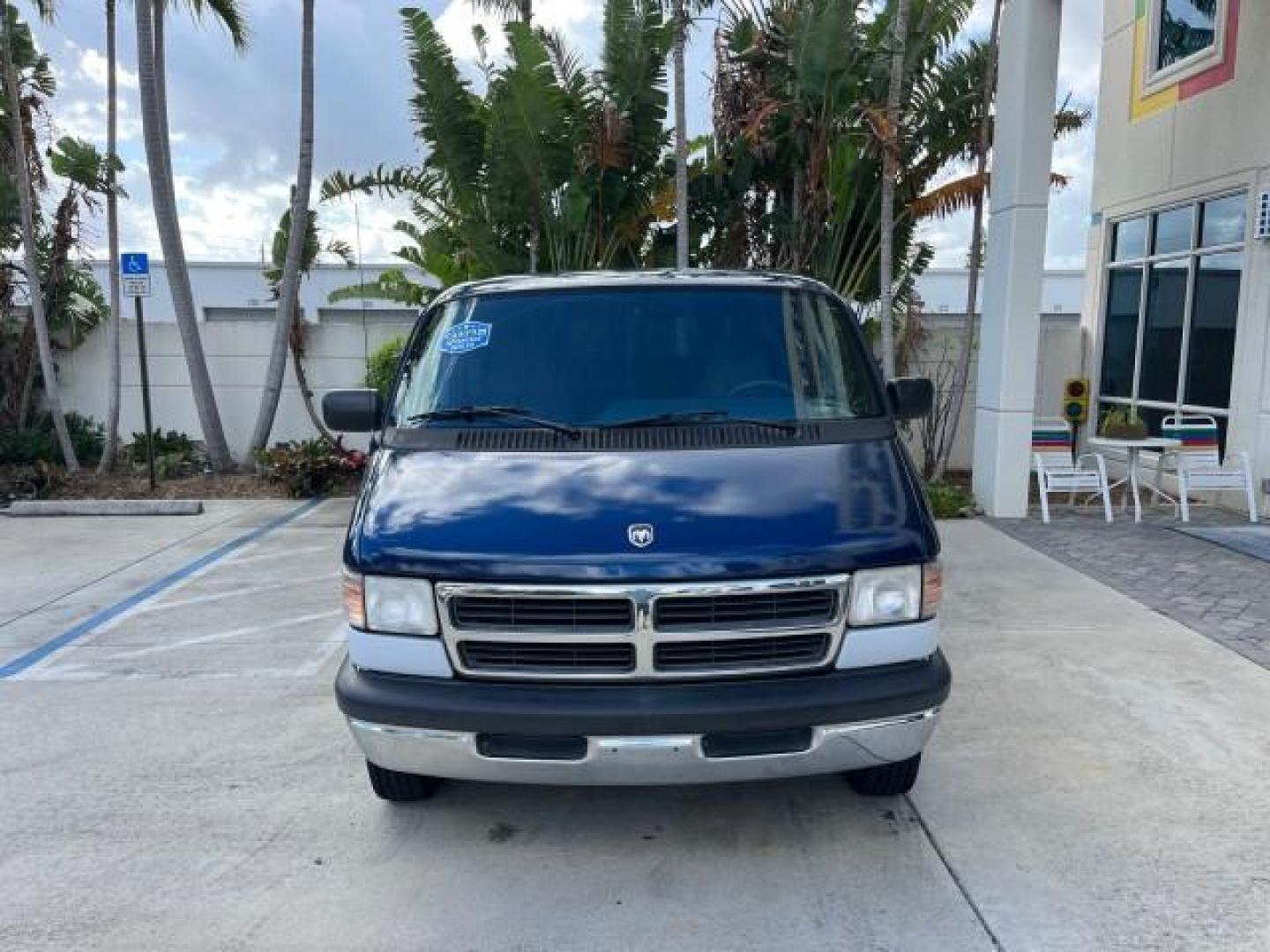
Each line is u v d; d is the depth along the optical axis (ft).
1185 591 21.49
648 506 10.56
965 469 39.42
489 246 36.94
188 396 40.93
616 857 11.25
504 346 13.58
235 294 69.72
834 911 10.13
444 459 11.85
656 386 12.98
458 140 35.42
